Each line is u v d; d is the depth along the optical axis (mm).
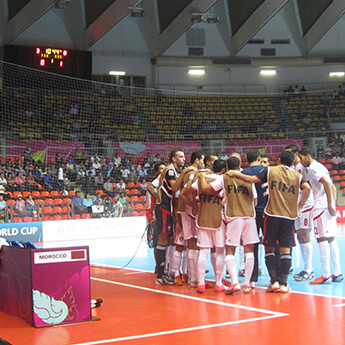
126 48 28688
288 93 29438
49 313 4996
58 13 26594
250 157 6707
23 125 23781
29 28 26109
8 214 15781
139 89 28453
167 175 7270
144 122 26891
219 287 6660
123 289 7059
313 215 7117
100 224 17109
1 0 24797
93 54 28047
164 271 7641
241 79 30297
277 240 6461
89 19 25906
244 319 4969
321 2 27328
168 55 29406
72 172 20359
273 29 30156
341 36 30547
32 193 18719
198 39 29703
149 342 4234
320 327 4578
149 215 8359
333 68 30672
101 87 27203
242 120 28297
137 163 23359
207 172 6832
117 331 4668
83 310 5137
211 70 30078
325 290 6484
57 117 24828
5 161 20203
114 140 24547
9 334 4684
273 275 6441
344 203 21844
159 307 5715
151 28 28516
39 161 20750
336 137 25688
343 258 9977
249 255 6453
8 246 5609
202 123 27625
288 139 26484
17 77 25031
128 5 24047
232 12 28297
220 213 6586
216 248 6625
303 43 29984
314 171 6930
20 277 5258
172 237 7793
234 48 29438
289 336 4289
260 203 6988
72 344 4258
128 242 15602
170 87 29500
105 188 19359
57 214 17031
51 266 5055
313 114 28516
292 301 5809
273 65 30016
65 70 25891
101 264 10359
